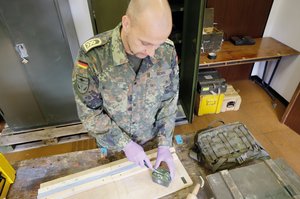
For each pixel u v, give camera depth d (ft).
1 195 2.93
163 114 3.31
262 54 7.45
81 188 2.90
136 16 1.94
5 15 5.00
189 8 6.42
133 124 3.24
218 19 8.06
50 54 5.77
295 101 7.04
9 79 5.96
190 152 3.50
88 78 2.57
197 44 6.10
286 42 8.13
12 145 7.02
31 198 2.96
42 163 3.37
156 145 3.63
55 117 7.00
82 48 2.58
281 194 2.51
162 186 2.91
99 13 6.08
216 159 3.34
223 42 8.35
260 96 9.01
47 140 7.06
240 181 2.64
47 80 6.19
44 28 5.37
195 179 3.08
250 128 7.57
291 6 7.68
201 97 7.66
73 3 6.41
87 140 7.33
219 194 2.53
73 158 3.43
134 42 2.11
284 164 2.81
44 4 5.07
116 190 2.87
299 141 7.05
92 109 2.83
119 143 2.98
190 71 7.06
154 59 2.68
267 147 6.86
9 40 5.33
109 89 2.73
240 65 9.42
